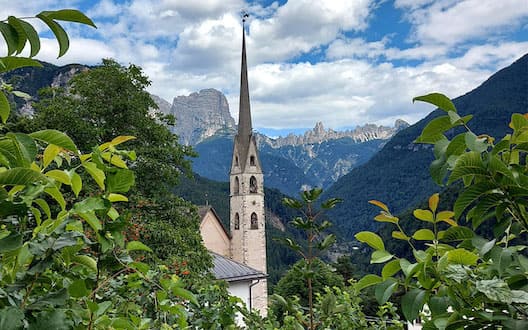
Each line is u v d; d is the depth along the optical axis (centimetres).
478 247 169
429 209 195
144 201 1777
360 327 456
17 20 144
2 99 161
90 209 156
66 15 151
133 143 2130
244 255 5019
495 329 150
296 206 313
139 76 2297
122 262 180
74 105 2092
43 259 148
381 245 181
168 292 230
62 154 209
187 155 2286
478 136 172
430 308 153
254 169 5166
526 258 160
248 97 5356
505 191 158
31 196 158
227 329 352
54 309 138
